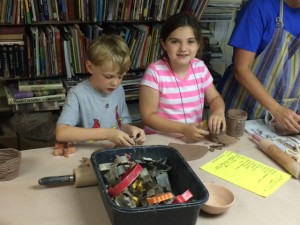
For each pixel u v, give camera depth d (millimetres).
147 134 1463
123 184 867
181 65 1521
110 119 1468
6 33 2070
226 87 1816
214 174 1117
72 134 1215
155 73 1525
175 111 1562
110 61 1299
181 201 827
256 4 1522
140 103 1538
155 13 2316
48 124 2320
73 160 1148
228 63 2740
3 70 2143
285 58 1580
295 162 1141
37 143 2336
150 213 771
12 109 2311
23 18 2070
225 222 900
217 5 2562
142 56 2389
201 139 1336
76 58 2244
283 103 1685
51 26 2250
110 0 2189
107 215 898
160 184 951
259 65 1612
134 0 2238
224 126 1339
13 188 990
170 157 1032
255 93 1510
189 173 919
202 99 1628
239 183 1075
